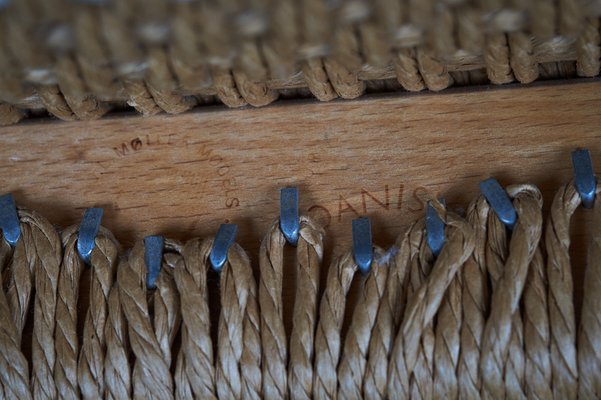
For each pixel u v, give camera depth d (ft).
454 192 0.60
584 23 0.54
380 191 0.60
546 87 0.60
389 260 0.58
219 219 0.61
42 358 0.58
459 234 0.57
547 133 0.60
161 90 0.58
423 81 0.59
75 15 0.52
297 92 0.61
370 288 0.58
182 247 0.60
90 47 0.53
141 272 0.59
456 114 0.60
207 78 0.57
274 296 0.58
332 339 0.57
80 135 0.62
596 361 0.55
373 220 0.60
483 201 0.58
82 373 0.58
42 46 0.53
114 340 0.58
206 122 0.61
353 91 0.59
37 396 0.58
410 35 0.54
